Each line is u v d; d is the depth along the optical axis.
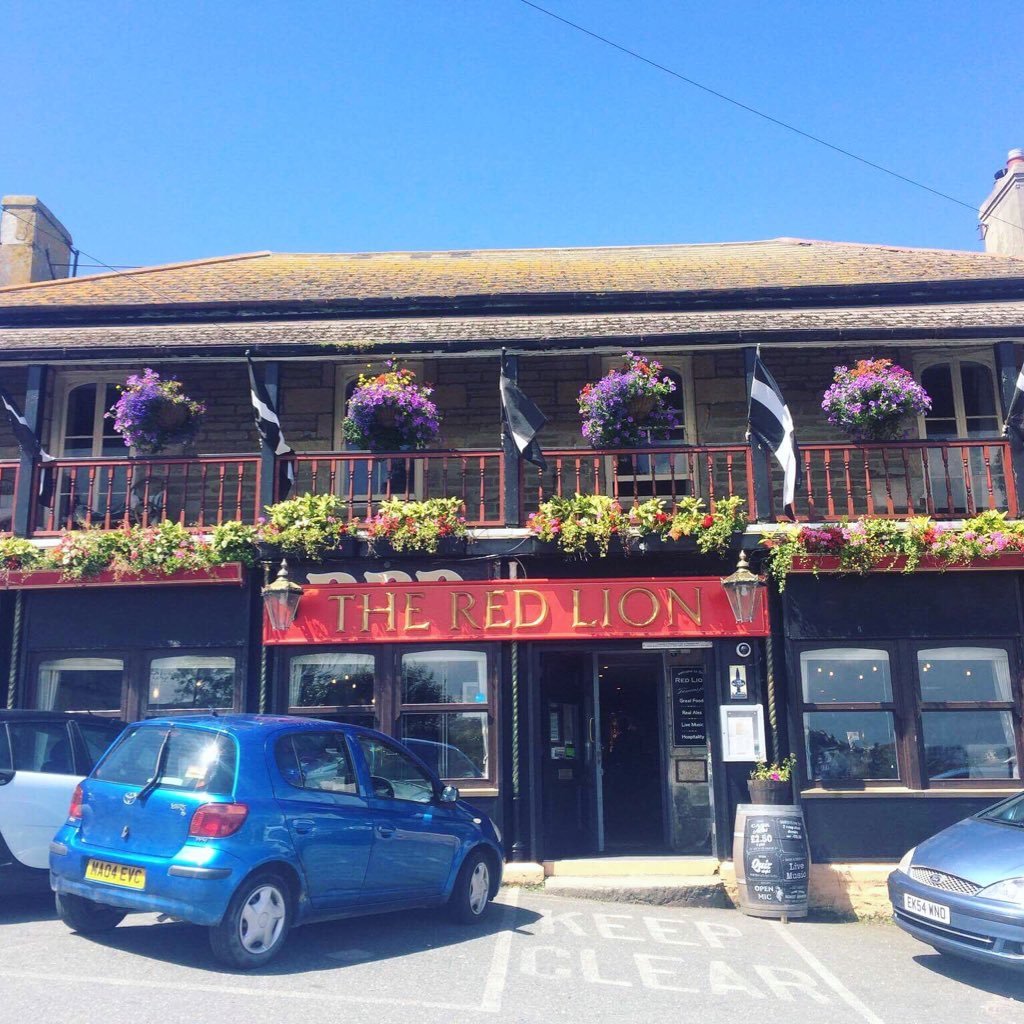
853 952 7.39
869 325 9.73
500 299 10.59
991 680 9.48
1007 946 6.20
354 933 7.04
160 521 10.90
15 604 9.88
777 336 9.62
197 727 6.29
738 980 6.37
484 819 7.87
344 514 9.77
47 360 9.80
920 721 9.40
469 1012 5.37
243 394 11.45
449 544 9.54
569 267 13.57
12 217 14.30
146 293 11.73
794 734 9.34
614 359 11.30
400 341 9.74
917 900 6.83
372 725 9.66
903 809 9.20
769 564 9.53
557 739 10.69
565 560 9.71
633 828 10.48
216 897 5.68
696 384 11.30
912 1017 5.73
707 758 10.17
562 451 9.71
